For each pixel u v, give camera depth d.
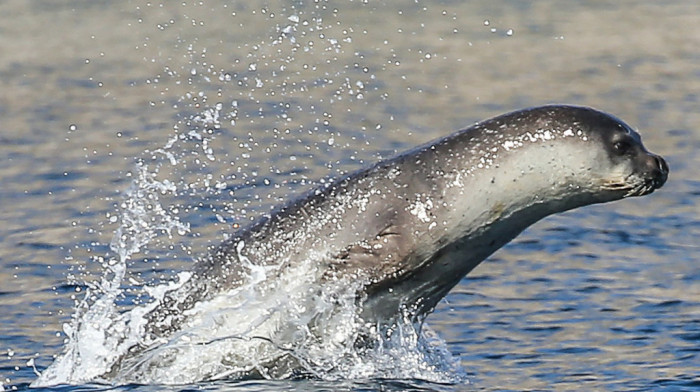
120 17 162.50
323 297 37.72
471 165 37.72
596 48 138.12
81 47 140.00
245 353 38.09
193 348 38.22
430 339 41.88
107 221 64.00
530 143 37.53
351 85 112.00
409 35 145.25
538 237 60.50
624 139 37.56
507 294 50.28
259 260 38.34
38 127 94.38
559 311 47.66
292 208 38.88
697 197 69.50
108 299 43.72
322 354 38.06
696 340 43.53
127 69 124.12
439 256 37.66
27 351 42.91
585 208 66.94
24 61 131.38
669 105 103.25
